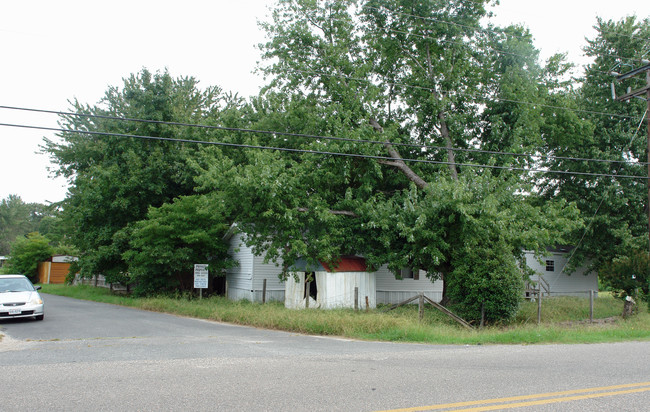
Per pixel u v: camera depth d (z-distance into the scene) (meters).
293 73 22.17
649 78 19.19
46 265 47.47
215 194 21.12
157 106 29.80
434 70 23.16
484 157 23.11
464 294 17.94
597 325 17.25
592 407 5.92
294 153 23.14
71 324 15.01
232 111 25.70
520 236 18.98
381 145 20.44
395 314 17.02
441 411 5.63
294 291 20.88
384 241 19.80
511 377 7.61
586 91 31.47
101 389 6.53
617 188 29.56
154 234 24.77
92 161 32.34
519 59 22.70
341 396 6.25
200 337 12.34
